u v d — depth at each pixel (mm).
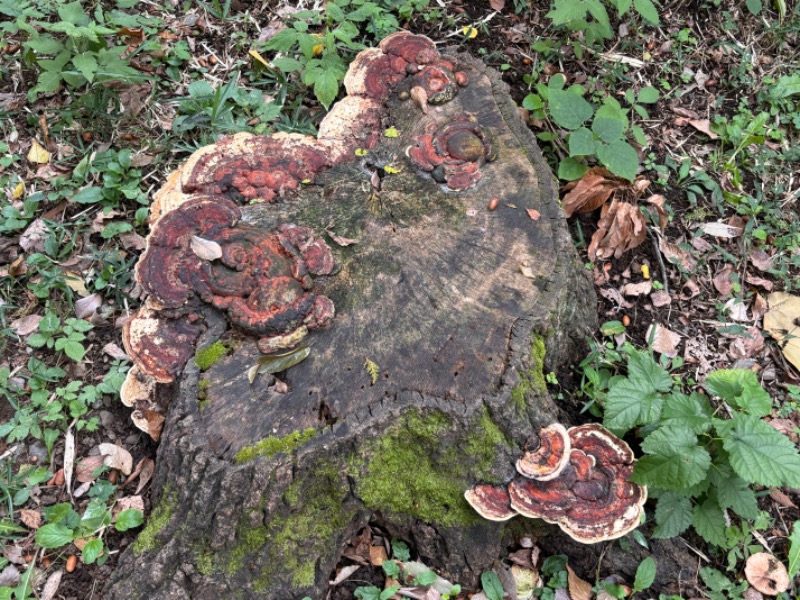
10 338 1259
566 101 1343
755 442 986
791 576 1083
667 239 1479
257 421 947
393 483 1003
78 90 1515
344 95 1533
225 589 954
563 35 1688
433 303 1044
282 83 1557
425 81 1298
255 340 1008
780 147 1658
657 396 1061
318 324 1006
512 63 1633
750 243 1503
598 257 1427
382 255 1083
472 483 1002
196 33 1625
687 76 1698
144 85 1531
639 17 1748
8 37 1575
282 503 948
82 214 1393
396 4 1640
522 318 1033
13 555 1062
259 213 1116
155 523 974
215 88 1564
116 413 1199
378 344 1007
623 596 1045
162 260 1023
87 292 1316
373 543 1091
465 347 1007
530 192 1165
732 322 1410
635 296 1402
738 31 1790
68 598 1032
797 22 1805
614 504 988
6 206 1389
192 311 1020
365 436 950
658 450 993
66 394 1186
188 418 944
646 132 1612
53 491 1129
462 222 1127
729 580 1096
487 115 1271
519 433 988
